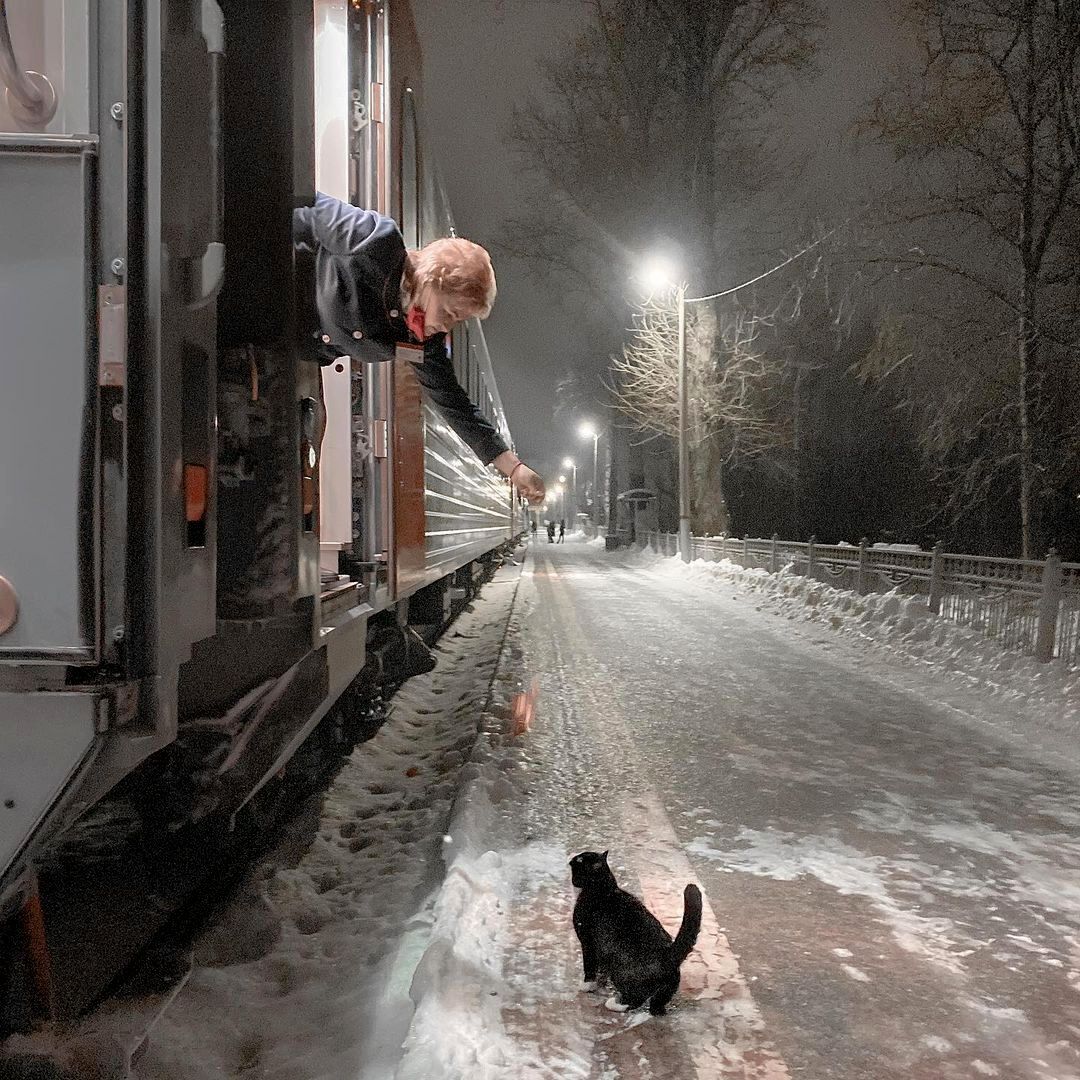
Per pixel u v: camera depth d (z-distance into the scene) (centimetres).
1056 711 724
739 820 482
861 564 1343
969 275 1428
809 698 811
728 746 638
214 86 230
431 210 734
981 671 869
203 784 305
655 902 375
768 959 328
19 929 238
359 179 502
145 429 207
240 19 287
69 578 199
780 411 2970
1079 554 1611
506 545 3206
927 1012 293
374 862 430
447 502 849
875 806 511
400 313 316
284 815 476
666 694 816
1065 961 332
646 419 2822
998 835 467
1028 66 1332
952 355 1470
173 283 216
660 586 2158
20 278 199
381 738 661
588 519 8088
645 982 285
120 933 332
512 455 368
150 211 206
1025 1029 284
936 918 367
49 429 199
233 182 288
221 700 315
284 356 289
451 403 360
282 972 326
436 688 886
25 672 198
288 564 289
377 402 503
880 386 1672
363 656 471
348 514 479
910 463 2995
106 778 213
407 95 596
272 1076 260
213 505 244
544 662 977
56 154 199
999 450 1505
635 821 475
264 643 318
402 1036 273
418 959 322
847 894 389
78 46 204
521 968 314
